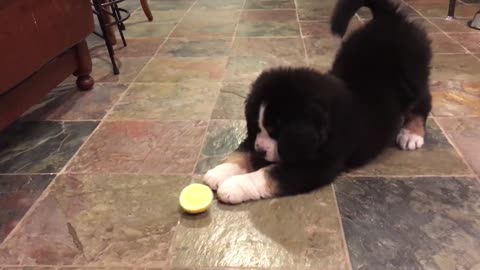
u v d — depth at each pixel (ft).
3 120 6.19
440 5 12.50
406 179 5.31
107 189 5.37
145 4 11.91
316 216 4.74
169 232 4.61
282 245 4.38
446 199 4.95
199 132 6.58
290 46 9.96
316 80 4.95
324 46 9.88
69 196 5.29
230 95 7.73
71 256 4.39
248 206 4.92
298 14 12.31
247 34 10.85
